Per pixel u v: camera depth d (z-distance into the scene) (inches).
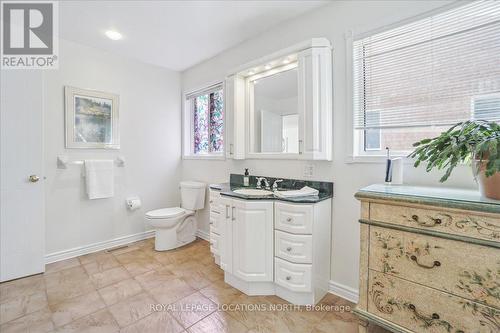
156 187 133.4
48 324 63.4
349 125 74.4
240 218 76.9
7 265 85.4
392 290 49.8
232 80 103.5
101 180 109.3
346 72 74.7
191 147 142.9
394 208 49.3
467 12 57.1
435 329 44.6
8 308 69.9
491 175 41.1
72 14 84.3
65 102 102.5
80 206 107.7
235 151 103.7
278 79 93.8
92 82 110.0
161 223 110.2
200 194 123.0
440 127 62.3
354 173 74.2
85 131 108.3
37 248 90.9
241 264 77.2
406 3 64.0
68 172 104.2
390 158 66.7
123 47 110.3
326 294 78.3
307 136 77.4
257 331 61.6
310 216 69.2
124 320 65.2
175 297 76.0
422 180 63.1
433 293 44.9
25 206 89.0
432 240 44.8
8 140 86.0
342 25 75.7
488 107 54.8
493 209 38.2
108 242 116.3
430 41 61.4
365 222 53.1
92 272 92.0
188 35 99.7
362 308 53.9
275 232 74.6
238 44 107.7
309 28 83.4
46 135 98.2
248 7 81.1
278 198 73.5
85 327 62.4
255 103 102.5
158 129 133.6
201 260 103.3
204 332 61.0
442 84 60.3
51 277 88.2
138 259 103.9
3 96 85.2
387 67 68.6
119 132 118.8
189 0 77.1
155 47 110.4
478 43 55.6
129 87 122.0
